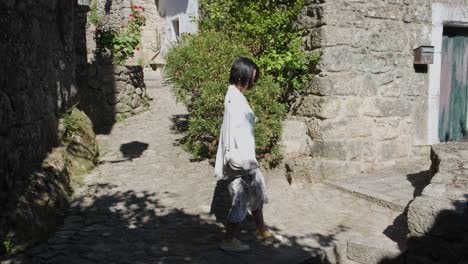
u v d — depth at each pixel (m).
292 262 3.43
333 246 3.76
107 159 6.26
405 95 6.28
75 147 5.74
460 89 7.18
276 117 5.95
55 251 3.52
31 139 4.66
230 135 3.38
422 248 3.50
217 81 5.85
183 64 6.25
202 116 6.04
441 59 6.91
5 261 3.32
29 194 4.02
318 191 5.28
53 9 5.84
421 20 6.30
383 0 5.94
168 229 4.05
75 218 4.26
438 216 3.38
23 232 3.64
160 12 14.87
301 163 5.62
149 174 5.67
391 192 4.96
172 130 7.79
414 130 6.43
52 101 5.55
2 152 3.88
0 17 4.01
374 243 3.78
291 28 6.32
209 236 3.91
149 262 3.38
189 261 3.41
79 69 8.11
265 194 3.69
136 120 8.51
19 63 4.45
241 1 6.67
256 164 3.41
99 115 8.21
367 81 5.94
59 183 4.67
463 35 7.07
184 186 5.28
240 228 4.13
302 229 4.14
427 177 5.53
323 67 5.72
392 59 6.11
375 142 6.07
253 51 6.57
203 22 7.53
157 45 15.01
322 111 5.75
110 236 3.87
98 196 4.88
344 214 4.55
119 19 14.81
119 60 9.52
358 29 5.80
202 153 6.36
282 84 6.40
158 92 10.66
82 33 8.80
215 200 4.84
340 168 5.82
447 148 4.99
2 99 3.95
